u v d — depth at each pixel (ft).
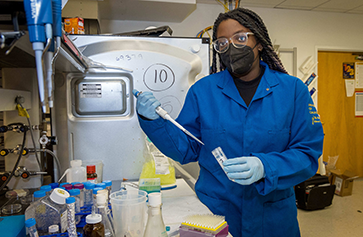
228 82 3.58
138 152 4.98
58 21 1.73
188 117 3.71
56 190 2.39
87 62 4.26
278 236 3.27
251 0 11.04
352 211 10.03
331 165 13.04
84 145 4.84
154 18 9.74
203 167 3.66
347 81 13.60
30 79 4.52
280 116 3.28
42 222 2.40
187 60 5.11
